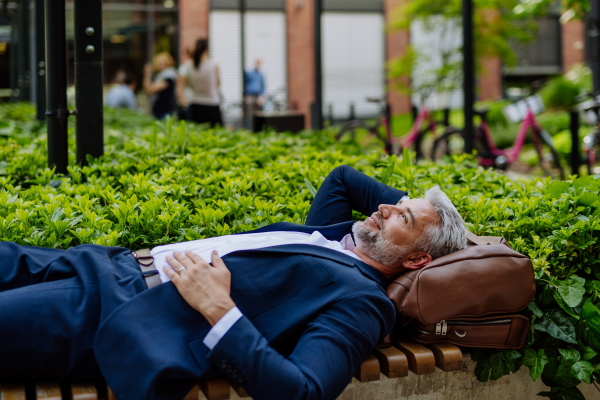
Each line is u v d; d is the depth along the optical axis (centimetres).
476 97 1972
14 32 1212
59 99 375
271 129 712
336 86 1986
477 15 1406
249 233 256
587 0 1262
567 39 1997
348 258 233
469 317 230
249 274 220
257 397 191
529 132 1177
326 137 630
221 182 345
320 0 822
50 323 200
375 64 2005
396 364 222
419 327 233
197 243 240
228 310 199
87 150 395
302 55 1945
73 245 276
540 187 360
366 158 454
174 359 191
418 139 1030
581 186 314
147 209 282
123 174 382
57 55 371
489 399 252
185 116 896
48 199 288
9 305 200
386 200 291
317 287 220
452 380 244
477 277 223
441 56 1512
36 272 223
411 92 1548
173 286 209
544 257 257
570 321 250
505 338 234
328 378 195
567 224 282
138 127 787
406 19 1523
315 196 305
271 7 1908
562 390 252
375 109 2008
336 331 205
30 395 213
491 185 388
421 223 238
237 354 191
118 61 1794
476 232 289
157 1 1803
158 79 1114
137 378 189
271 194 350
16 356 198
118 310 198
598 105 773
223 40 1884
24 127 611
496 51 1438
